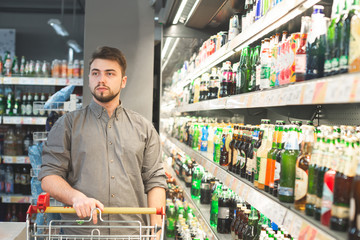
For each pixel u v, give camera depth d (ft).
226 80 9.79
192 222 11.03
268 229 6.84
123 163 7.29
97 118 7.39
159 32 15.10
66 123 7.27
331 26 4.62
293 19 6.62
